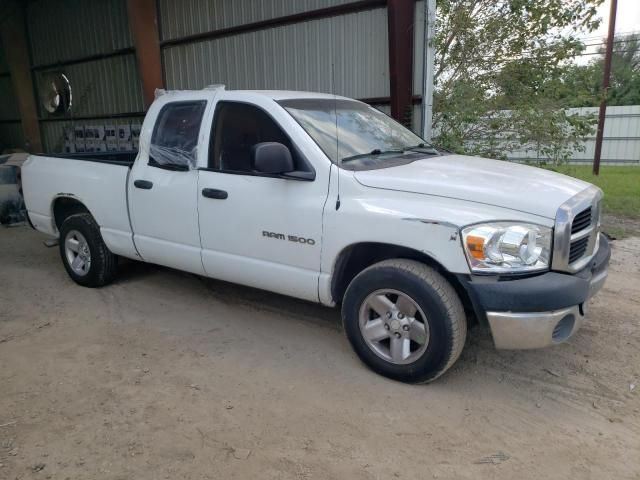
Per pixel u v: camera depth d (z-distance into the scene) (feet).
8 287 18.71
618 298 16.65
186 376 12.19
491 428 10.22
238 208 13.33
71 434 10.07
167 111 15.26
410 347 11.61
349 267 12.72
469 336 14.08
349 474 8.96
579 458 9.36
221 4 31.12
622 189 38.22
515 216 10.25
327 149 12.42
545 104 27.68
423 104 24.29
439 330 10.75
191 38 33.09
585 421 10.44
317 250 12.17
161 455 9.46
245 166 13.65
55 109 46.75
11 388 11.75
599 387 11.62
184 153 14.58
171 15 34.01
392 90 24.26
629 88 76.28
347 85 26.96
